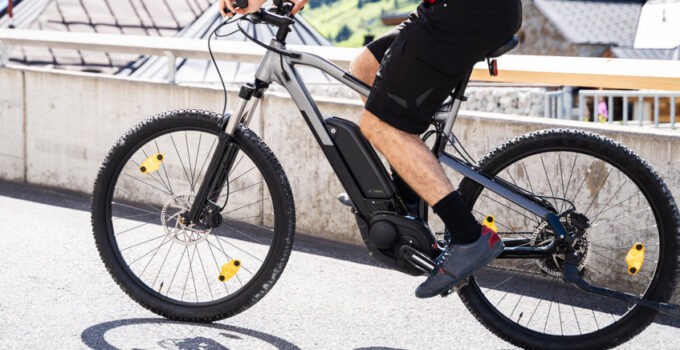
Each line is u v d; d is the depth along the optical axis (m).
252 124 4.64
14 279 3.53
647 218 3.46
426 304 3.38
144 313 3.17
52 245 4.10
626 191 3.49
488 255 2.68
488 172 2.87
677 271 2.71
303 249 4.21
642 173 2.74
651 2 34.62
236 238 4.25
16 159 5.78
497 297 3.40
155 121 3.07
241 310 3.03
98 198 3.13
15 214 4.79
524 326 2.92
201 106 4.89
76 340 2.87
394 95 2.62
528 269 3.51
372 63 2.93
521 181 3.65
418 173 2.66
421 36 2.56
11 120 5.77
